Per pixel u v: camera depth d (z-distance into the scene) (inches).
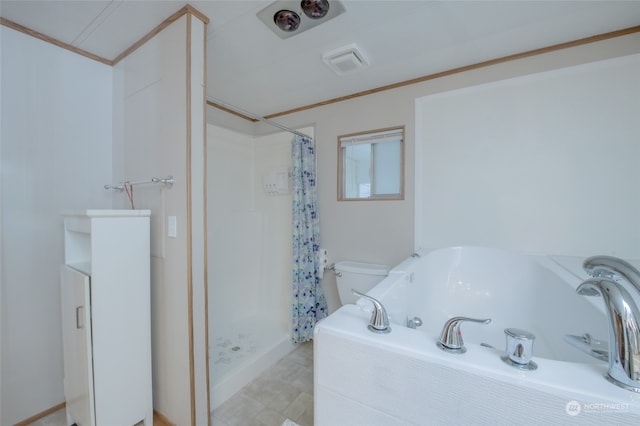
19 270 56.7
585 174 59.5
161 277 55.7
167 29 53.8
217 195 94.7
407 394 26.4
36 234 58.9
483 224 69.5
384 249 82.0
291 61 67.8
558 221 62.0
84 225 49.6
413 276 60.7
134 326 51.8
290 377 72.2
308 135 95.7
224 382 62.7
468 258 69.1
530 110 64.3
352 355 29.5
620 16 51.7
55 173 61.5
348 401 29.9
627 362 20.5
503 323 62.5
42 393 59.2
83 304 46.9
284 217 102.2
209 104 91.5
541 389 21.2
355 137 86.7
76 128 64.4
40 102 59.2
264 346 80.7
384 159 84.3
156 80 56.6
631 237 55.9
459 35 57.9
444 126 73.6
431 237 75.6
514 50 63.6
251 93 86.0
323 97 89.2
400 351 26.7
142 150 60.6
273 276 104.7
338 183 89.7
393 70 72.4
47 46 59.8
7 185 55.2
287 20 52.9
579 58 59.7
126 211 50.9
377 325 30.4
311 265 88.6
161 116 55.4
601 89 57.9
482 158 69.4
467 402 23.7
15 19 53.7
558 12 50.8
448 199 73.4
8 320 55.3
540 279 58.0
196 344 51.1
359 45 61.3
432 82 75.0
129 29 57.1
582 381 21.1
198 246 51.4
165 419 55.7
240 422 56.1
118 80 67.9
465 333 63.4
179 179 51.5
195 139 50.8
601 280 24.5
